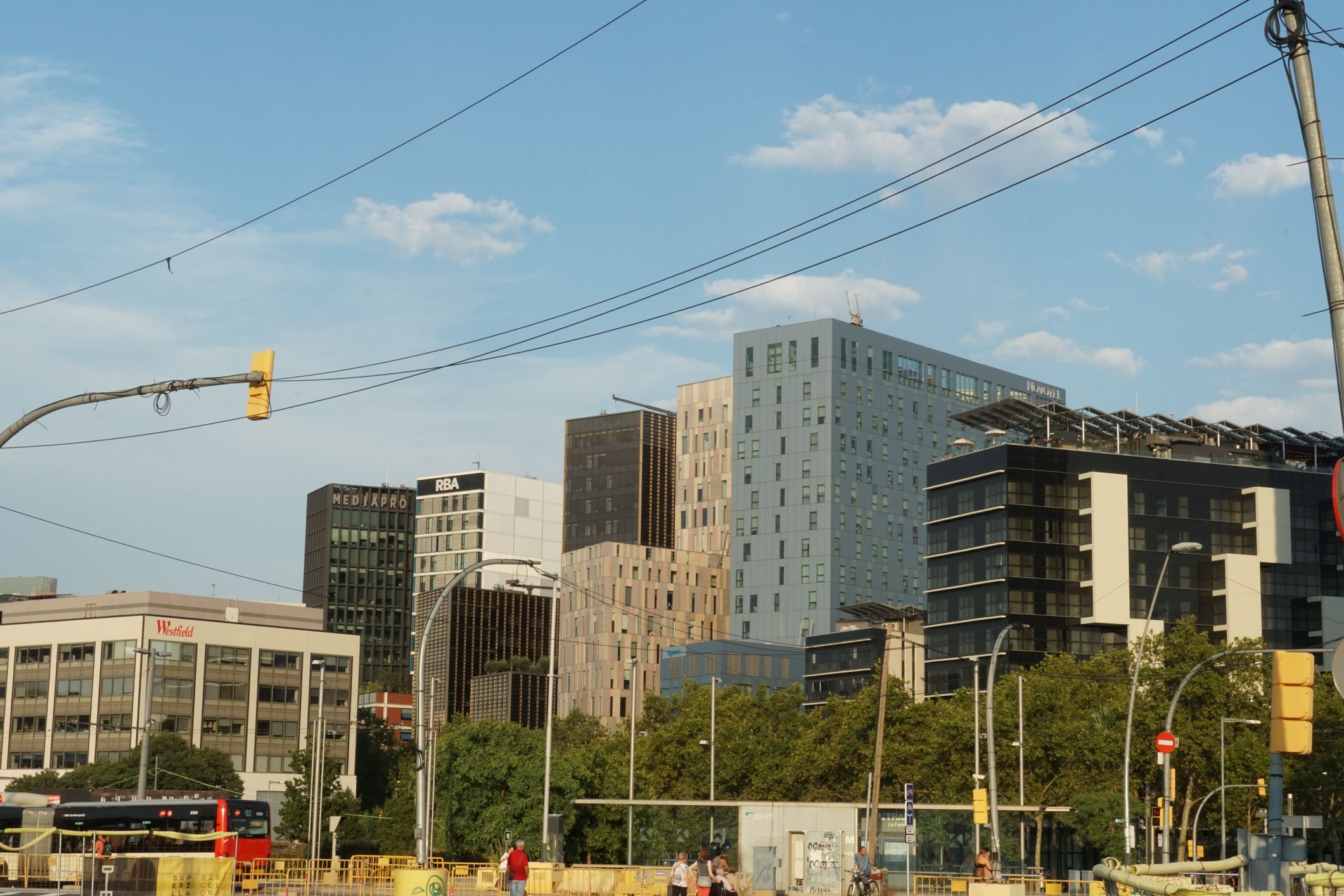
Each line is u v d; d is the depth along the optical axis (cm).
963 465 16500
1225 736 10631
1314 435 17188
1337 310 1803
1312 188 1855
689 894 5375
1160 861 7438
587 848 10388
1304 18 1891
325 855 11681
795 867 7131
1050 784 10481
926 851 8794
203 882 4481
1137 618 15650
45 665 15462
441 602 4431
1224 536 16150
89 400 3475
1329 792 10650
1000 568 15812
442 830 10350
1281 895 2003
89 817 7088
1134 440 17038
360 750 16475
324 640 16175
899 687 11662
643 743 13712
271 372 3366
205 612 15975
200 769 13112
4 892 4962
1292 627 15875
